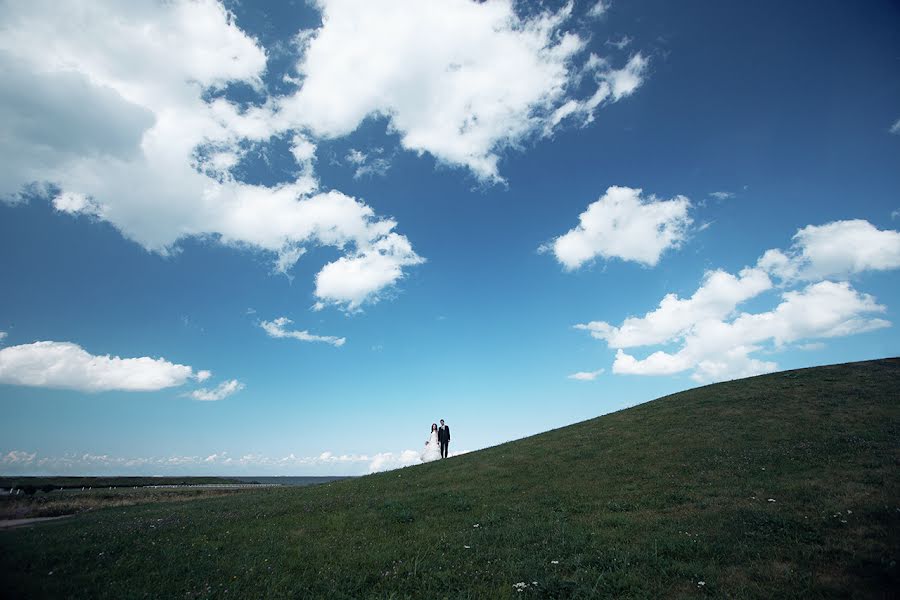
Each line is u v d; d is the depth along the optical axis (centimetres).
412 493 2192
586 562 1098
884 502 1327
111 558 1253
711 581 951
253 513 1934
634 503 1647
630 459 2333
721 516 1377
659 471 2072
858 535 1128
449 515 1705
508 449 3058
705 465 2050
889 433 2084
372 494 2273
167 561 1222
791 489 1566
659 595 912
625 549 1165
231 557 1256
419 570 1107
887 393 2700
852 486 1517
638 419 3127
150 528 1658
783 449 2080
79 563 1209
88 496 3600
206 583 1050
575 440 2916
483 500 1919
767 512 1352
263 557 1255
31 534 1603
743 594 890
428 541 1357
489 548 1244
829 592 873
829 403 2680
